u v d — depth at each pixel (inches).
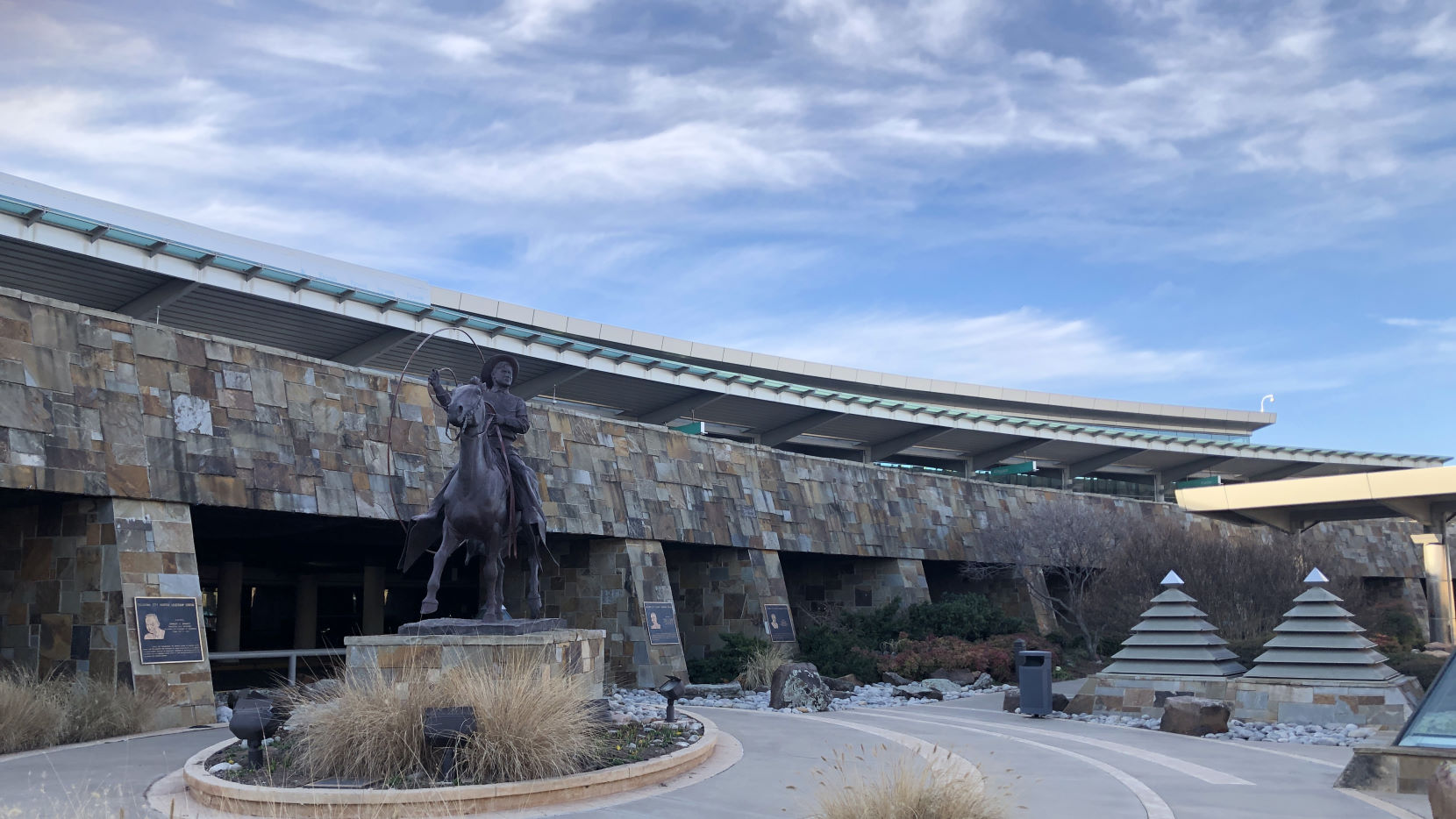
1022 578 1561.3
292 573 1379.2
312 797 375.2
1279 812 404.2
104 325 735.7
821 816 358.9
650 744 510.0
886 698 1000.9
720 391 1726.1
